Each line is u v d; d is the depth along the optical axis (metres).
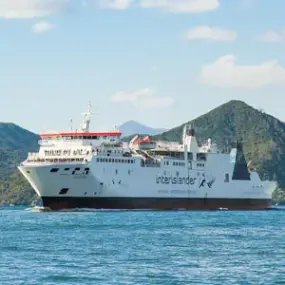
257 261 139.88
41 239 183.62
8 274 121.38
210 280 117.06
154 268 129.38
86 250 157.00
